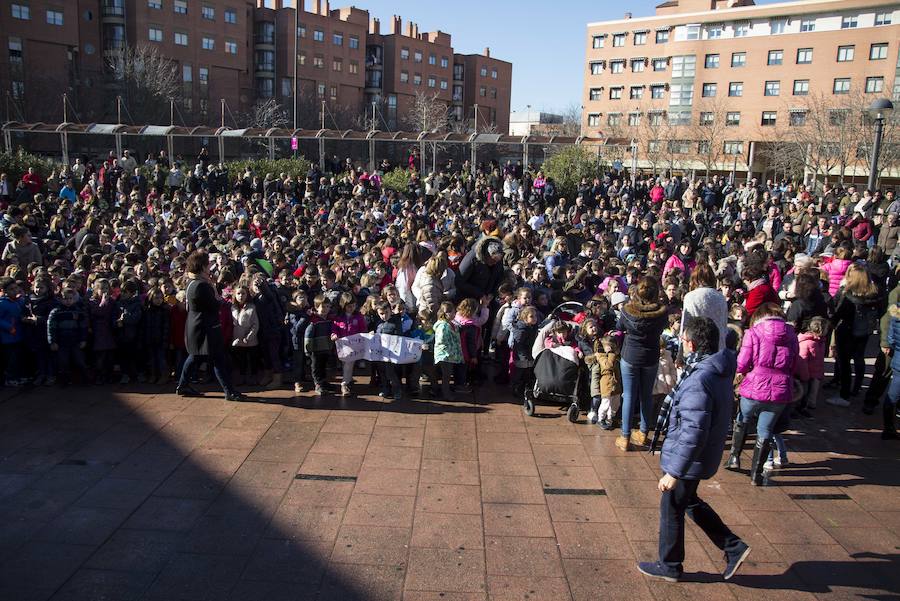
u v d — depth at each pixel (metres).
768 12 60.78
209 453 6.50
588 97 72.88
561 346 7.62
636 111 69.12
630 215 18.28
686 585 4.61
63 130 25.48
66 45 56.38
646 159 65.50
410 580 4.59
